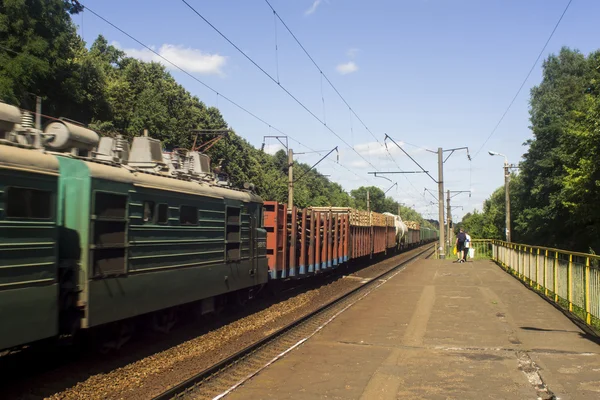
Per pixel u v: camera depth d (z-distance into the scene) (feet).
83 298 24.00
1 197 19.79
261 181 191.11
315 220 67.21
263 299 53.67
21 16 75.00
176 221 31.78
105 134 31.58
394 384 23.31
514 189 150.92
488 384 23.03
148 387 23.61
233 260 40.04
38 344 24.09
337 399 21.49
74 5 85.71
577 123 79.25
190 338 34.45
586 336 32.94
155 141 32.89
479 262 104.47
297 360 27.94
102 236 25.20
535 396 21.30
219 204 37.76
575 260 40.37
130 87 133.80
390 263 114.52
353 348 30.60
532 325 36.70
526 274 62.80
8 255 19.89
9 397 21.29
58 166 22.68
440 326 36.86
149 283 28.86
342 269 86.58
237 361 27.76
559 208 102.42
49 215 21.95
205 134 147.13
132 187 27.58
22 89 73.26
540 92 139.03
